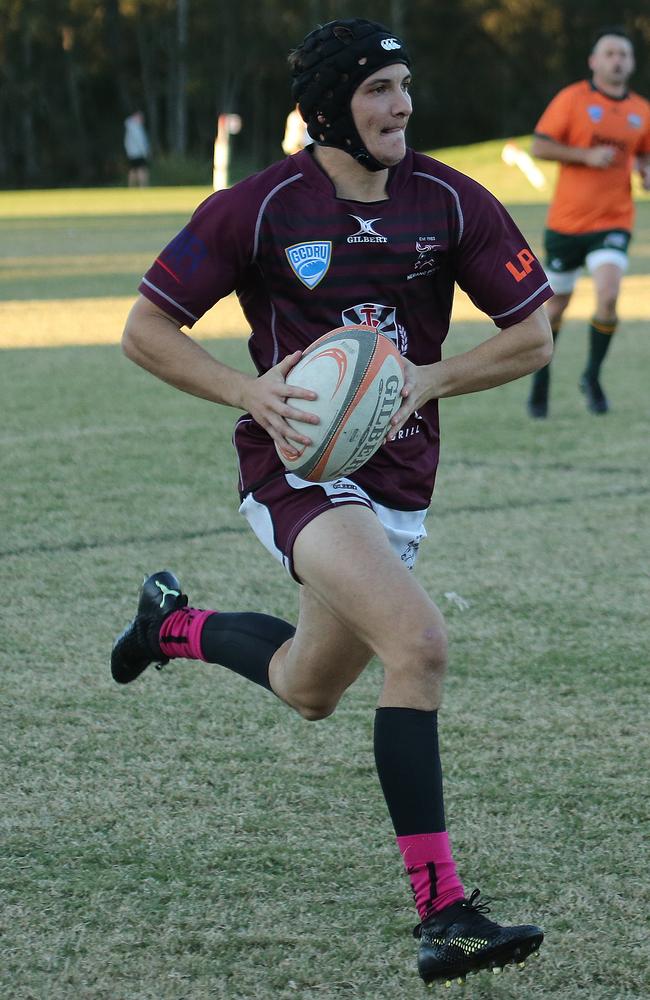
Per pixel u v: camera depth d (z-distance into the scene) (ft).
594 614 58.49
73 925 33.45
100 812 39.70
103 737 45.42
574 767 42.86
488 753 43.96
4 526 72.79
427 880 31.24
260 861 36.83
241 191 34.81
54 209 425.69
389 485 36.29
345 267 34.65
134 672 44.75
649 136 102.37
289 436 33.17
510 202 372.58
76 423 102.01
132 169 611.06
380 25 33.76
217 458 90.27
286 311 35.32
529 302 36.27
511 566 65.77
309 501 34.76
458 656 53.21
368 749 44.55
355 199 34.71
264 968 31.65
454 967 30.07
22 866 36.50
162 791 41.16
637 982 31.14
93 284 206.90
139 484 82.64
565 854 37.09
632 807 39.93
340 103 33.35
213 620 41.60
